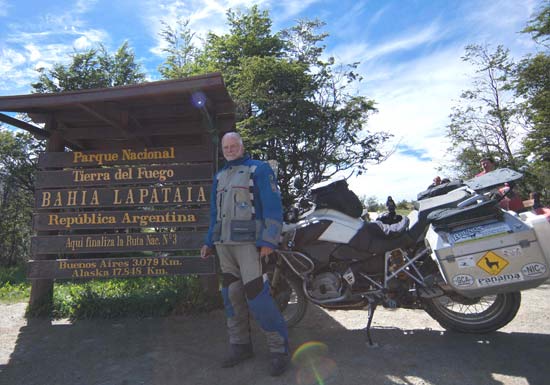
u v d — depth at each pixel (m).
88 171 4.71
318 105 15.99
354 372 2.83
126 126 4.55
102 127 4.93
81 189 4.70
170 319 4.27
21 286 6.92
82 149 5.28
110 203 4.65
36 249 4.57
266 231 2.85
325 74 16.36
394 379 2.70
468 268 3.02
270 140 15.78
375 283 3.35
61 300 4.64
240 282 3.08
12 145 16.28
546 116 18.19
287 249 3.49
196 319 4.24
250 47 18.12
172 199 4.61
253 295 2.87
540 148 18.00
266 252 2.80
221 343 3.52
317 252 3.43
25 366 3.12
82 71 17.44
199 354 3.28
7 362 3.20
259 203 2.99
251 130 14.64
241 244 2.92
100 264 4.52
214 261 4.47
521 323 3.71
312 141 15.99
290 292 3.79
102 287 5.20
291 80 15.62
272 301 2.92
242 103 15.03
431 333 3.56
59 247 4.58
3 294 5.99
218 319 4.22
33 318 4.43
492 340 3.32
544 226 2.89
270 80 15.24
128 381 2.81
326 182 3.54
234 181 3.01
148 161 4.70
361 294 3.37
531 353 3.03
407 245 3.35
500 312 3.37
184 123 4.85
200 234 4.54
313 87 15.83
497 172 3.46
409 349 3.21
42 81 16.95
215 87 3.85
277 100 15.11
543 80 18.52
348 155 16.83
